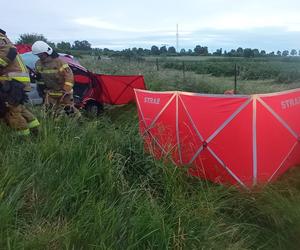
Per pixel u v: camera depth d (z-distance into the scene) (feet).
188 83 46.21
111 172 14.35
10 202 12.00
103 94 31.81
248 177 16.83
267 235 14.33
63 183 13.56
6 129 17.80
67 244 11.17
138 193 13.97
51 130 17.21
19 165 13.85
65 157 14.76
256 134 16.67
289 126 17.61
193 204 14.21
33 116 18.06
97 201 13.26
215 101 17.17
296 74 64.23
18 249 10.77
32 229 11.82
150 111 19.49
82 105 29.94
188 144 17.80
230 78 63.62
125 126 20.42
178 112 18.17
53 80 24.58
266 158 16.97
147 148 17.30
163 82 44.73
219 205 14.98
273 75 66.23
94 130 17.43
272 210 14.80
